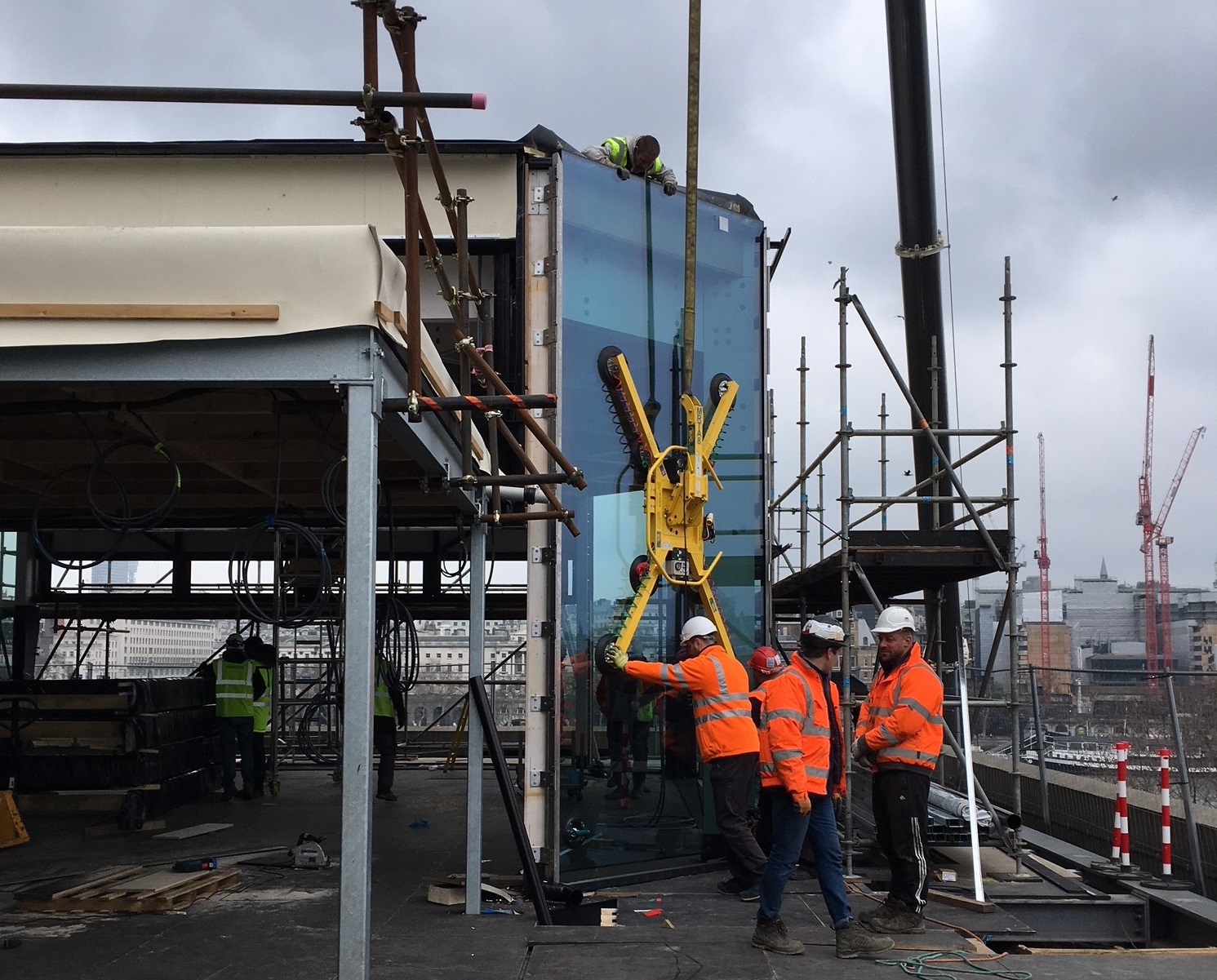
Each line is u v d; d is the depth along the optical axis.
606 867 8.59
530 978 5.89
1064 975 6.02
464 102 4.01
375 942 6.65
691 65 7.12
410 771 17.91
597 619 8.81
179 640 33.69
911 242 14.85
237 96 4.02
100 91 4.03
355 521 4.44
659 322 9.44
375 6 4.13
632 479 9.14
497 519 6.66
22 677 16.83
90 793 11.37
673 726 9.15
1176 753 9.08
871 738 6.94
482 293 6.68
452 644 28.34
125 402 6.69
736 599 9.70
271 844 10.26
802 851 9.11
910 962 6.24
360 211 10.54
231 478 9.88
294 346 4.51
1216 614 78.12
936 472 11.86
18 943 6.50
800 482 13.52
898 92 14.73
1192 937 7.71
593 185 9.13
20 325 4.41
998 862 8.85
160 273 4.46
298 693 23.27
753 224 10.11
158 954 6.31
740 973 6.04
